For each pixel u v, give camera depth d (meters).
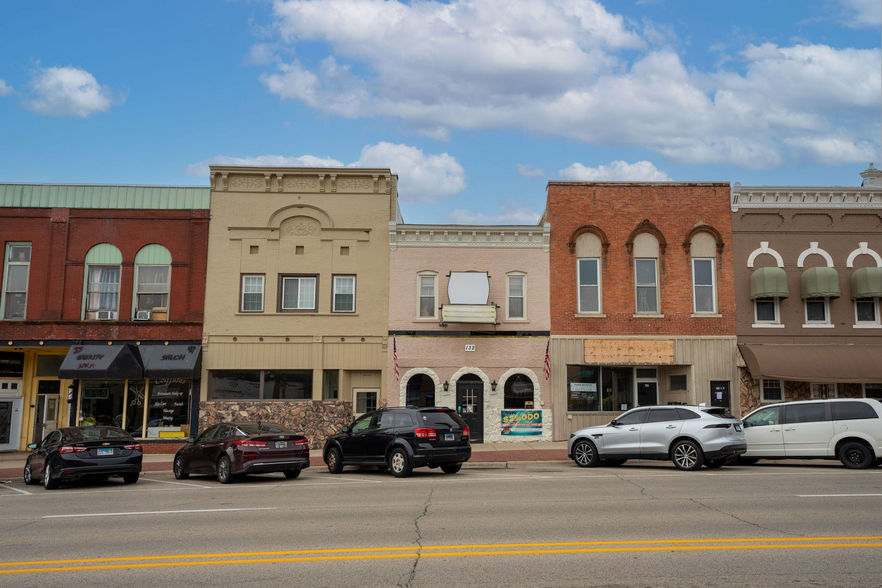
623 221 26.86
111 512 12.25
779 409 18.34
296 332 26.36
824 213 26.88
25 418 27.12
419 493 13.92
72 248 26.56
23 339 25.95
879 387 26.17
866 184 28.59
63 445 16.78
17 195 26.77
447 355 26.22
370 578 7.45
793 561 7.86
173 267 26.56
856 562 7.79
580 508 11.57
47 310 26.08
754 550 8.39
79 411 25.89
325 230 26.92
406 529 10.08
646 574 7.44
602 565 7.81
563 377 26.17
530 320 26.39
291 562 8.19
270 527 10.44
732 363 26.12
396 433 17.58
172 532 10.19
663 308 26.41
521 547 8.76
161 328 26.17
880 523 9.92
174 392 26.08
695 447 17.16
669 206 26.91
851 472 16.16
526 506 11.91
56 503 13.84
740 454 17.97
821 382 24.78
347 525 10.48
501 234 26.80
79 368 25.02
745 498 12.25
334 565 8.02
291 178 27.19
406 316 26.38
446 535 9.59
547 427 25.91
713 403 25.97
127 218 26.80
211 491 15.20
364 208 27.09
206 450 17.73
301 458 17.52
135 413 25.92
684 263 26.66
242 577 7.56
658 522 10.21
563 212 26.91
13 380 26.95
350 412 26.25
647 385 27.05
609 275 26.61
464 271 26.67
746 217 26.89
